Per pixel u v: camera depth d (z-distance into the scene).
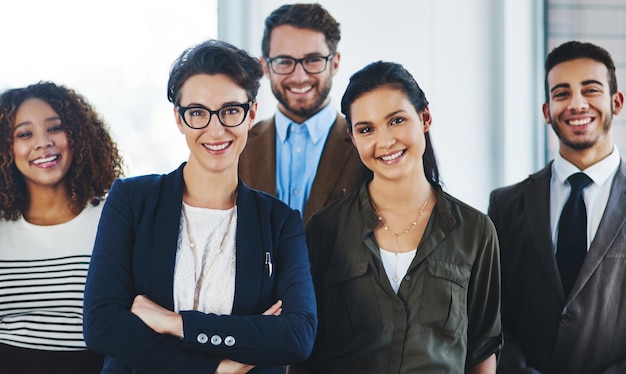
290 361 1.88
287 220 2.06
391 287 2.11
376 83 2.11
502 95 3.55
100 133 2.49
